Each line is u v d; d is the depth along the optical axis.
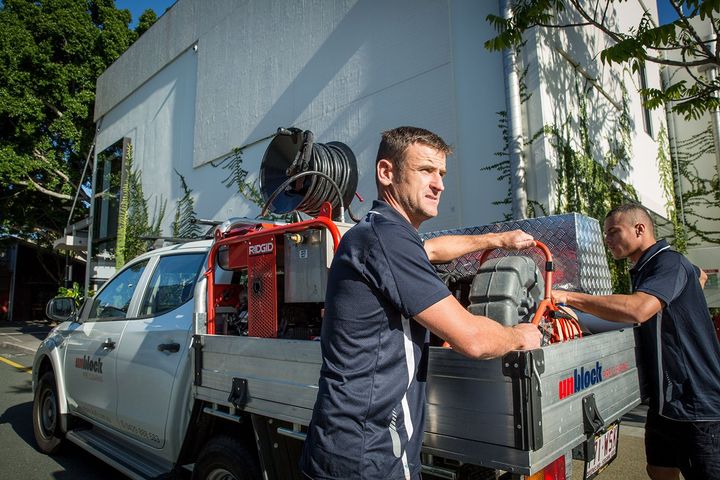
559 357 1.69
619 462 3.97
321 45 8.29
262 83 9.51
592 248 2.60
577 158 6.26
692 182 10.07
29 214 21.14
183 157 11.77
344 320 1.54
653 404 2.48
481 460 1.58
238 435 2.54
